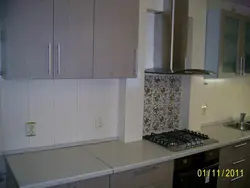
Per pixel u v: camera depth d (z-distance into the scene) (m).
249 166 2.95
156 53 2.59
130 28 2.08
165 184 2.11
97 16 1.89
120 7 2.01
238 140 2.70
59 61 1.76
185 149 2.26
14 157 1.94
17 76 1.62
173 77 2.84
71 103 2.21
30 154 2.01
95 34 1.90
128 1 2.05
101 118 2.38
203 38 2.88
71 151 2.12
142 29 2.33
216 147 2.46
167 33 2.46
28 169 1.74
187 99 2.87
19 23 1.60
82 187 1.70
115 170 1.80
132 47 2.11
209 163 2.44
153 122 2.73
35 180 1.57
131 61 2.12
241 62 3.19
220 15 2.85
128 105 2.37
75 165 1.83
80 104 2.25
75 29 1.80
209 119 3.37
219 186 2.60
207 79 3.25
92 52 1.90
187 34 2.58
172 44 2.43
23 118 2.00
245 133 2.95
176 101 2.89
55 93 2.12
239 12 3.47
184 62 2.54
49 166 1.79
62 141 2.20
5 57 1.60
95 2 1.87
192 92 2.87
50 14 1.69
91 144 2.32
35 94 2.03
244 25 3.18
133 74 2.14
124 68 2.08
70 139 2.23
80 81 2.23
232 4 3.32
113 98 2.43
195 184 2.30
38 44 1.67
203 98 3.24
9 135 1.96
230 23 3.02
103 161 1.92
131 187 1.92
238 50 3.14
